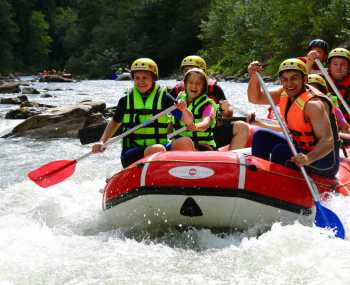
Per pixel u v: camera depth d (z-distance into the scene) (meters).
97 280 4.17
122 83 46.06
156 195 5.33
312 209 5.60
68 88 36.81
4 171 9.25
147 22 73.94
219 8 55.50
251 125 8.30
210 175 5.29
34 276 4.25
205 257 4.70
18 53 85.62
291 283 4.02
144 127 6.58
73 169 6.75
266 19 45.16
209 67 53.62
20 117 16.98
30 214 6.30
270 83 33.03
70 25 95.19
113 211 5.73
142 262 4.56
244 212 5.31
